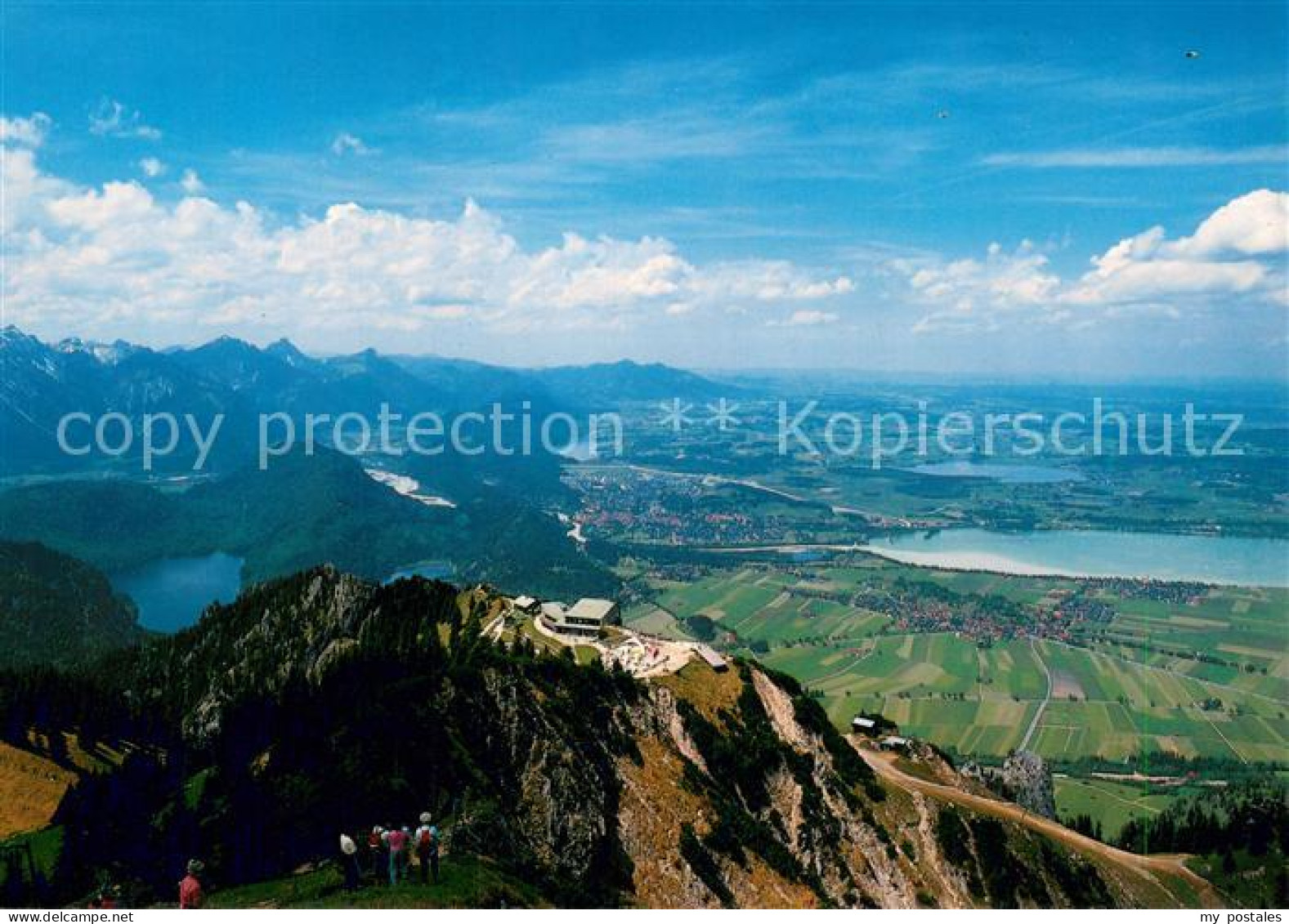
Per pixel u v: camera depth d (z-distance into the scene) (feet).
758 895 439.63
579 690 492.54
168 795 375.86
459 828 346.95
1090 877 602.03
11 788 401.70
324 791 354.13
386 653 467.93
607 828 419.74
